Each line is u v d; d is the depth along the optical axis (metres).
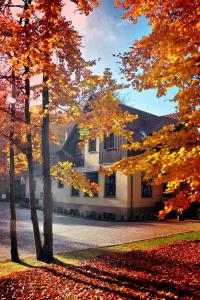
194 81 5.84
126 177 25.11
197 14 5.80
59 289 7.98
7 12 6.88
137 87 6.23
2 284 8.52
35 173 40.69
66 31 6.88
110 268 9.84
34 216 12.13
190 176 5.97
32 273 9.63
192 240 14.35
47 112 11.02
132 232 18.28
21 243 15.66
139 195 25.72
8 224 23.22
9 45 6.69
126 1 6.22
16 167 16.59
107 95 10.38
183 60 6.12
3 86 10.69
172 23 6.12
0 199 48.41
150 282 8.20
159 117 29.73
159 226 20.42
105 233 18.17
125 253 12.15
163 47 6.12
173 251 12.04
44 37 6.45
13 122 11.44
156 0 5.97
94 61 9.49
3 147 14.67
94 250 13.51
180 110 6.14
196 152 6.07
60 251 13.52
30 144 12.25
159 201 26.94
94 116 11.00
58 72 8.64
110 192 27.02
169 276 8.68
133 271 9.39
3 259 12.38
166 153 6.37
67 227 21.08
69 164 12.77
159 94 6.02
